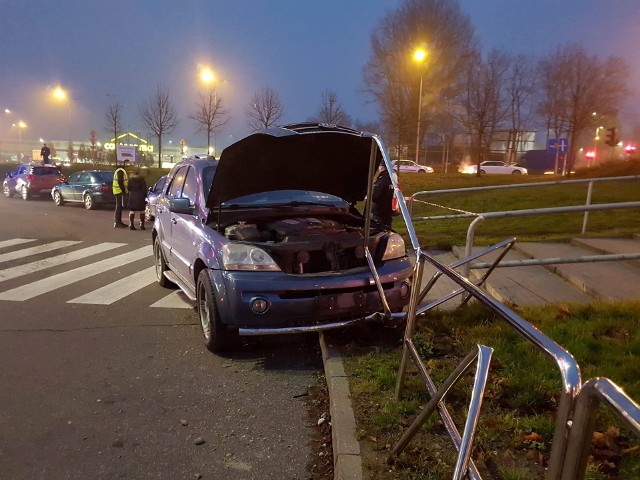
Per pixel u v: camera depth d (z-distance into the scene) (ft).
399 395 11.96
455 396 12.09
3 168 127.24
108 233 44.91
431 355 14.73
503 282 22.39
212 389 14.46
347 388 12.97
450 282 23.72
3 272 29.32
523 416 11.12
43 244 38.91
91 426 12.44
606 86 110.83
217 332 16.28
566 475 5.62
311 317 15.51
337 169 18.47
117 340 18.33
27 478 10.42
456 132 157.17
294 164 17.74
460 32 136.26
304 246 16.12
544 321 16.21
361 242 16.98
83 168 129.29
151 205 40.24
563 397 5.71
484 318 17.16
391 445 10.38
